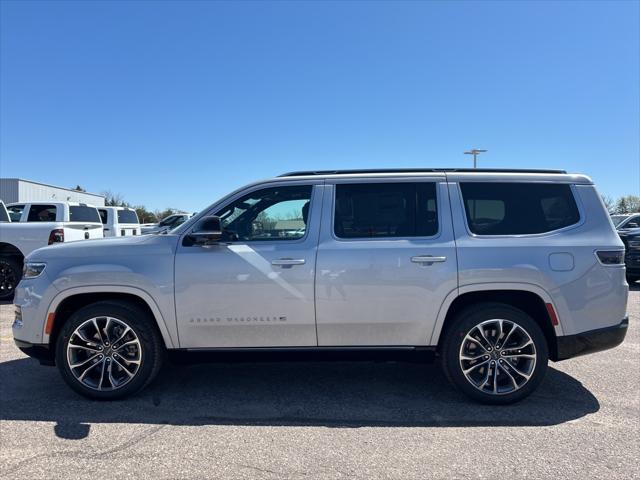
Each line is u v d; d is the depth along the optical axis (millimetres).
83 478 3020
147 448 3420
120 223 16297
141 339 4234
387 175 4422
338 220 4320
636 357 5621
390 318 4152
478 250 4148
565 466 3150
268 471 3109
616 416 3965
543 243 4172
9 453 3344
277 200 4434
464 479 3002
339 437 3602
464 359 4176
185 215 20328
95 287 4227
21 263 9594
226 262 4195
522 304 4355
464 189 4359
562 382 4785
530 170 4555
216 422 3871
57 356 4266
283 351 4242
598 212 4316
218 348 4254
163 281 4195
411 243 4203
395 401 4324
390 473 3078
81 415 3998
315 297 4148
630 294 10609
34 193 34344
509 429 3727
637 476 3023
